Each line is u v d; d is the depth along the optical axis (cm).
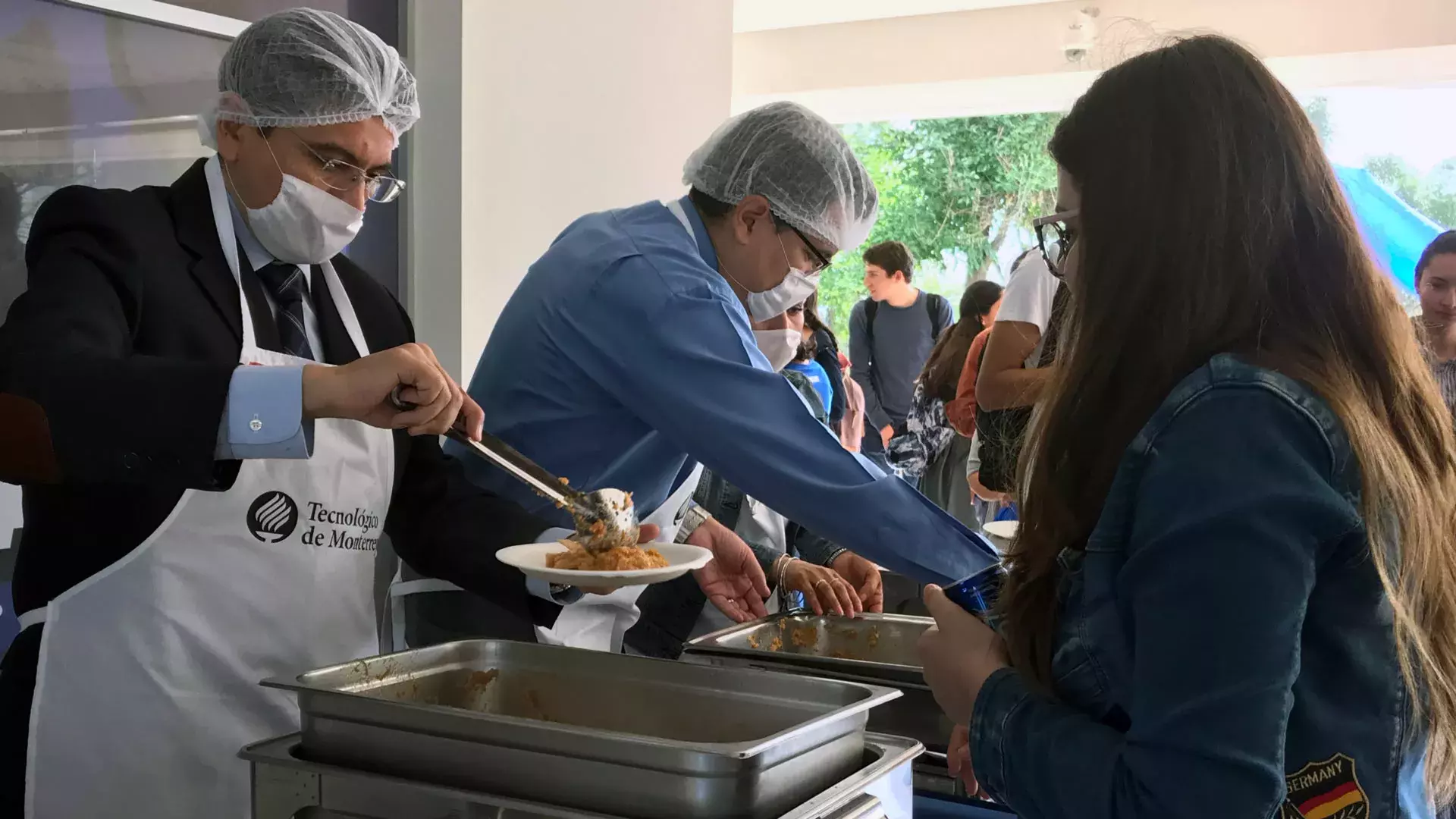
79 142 190
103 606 114
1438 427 78
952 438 391
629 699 112
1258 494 67
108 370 98
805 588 175
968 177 782
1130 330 78
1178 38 83
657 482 167
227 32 214
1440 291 252
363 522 130
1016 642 85
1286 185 76
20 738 116
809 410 139
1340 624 72
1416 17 411
